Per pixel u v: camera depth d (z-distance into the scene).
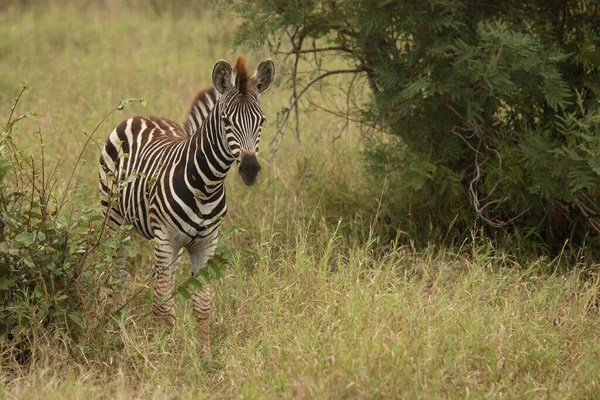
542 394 7.46
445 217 11.23
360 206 11.70
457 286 9.28
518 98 10.30
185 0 24.91
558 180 9.84
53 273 8.17
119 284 8.47
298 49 11.27
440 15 9.90
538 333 8.38
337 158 13.01
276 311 8.58
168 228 8.56
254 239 10.69
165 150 8.90
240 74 7.96
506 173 10.30
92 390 7.40
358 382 7.06
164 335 8.63
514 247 10.72
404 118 10.72
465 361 7.61
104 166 9.09
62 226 8.18
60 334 8.15
